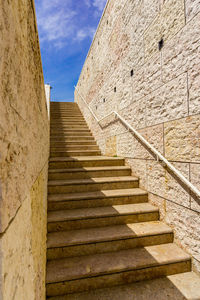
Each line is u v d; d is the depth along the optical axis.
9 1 0.55
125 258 1.98
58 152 4.72
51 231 2.28
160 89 2.55
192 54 1.95
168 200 2.44
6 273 0.44
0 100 0.45
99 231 2.28
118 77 4.21
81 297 1.67
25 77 0.83
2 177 0.44
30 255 0.81
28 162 0.86
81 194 2.89
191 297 1.66
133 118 3.46
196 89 1.91
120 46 4.05
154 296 1.68
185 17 2.03
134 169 3.52
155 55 2.65
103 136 5.41
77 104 10.27
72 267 1.83
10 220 0.49
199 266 1.91
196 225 1.95
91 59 7.00
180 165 2.18
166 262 1.93
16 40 0.65
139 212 2.57
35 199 1.09
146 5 2.87
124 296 1.68
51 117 7.86
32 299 0.82
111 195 2.83
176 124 2.23
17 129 0.63
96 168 3.59
